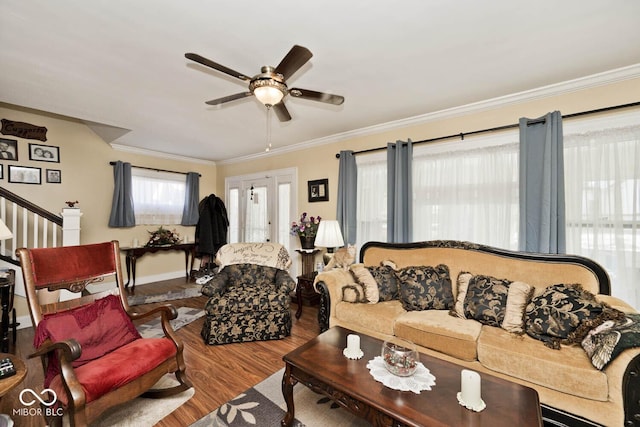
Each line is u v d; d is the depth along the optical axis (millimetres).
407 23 1606
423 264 2809
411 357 1409
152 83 2354
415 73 2184
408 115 3088
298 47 1395
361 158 3611
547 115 2355
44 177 3736
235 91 2508
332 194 3951
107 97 2637
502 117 2680
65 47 1845
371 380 1370
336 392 1370
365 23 1604
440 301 2408
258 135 3883
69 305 1862
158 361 1688
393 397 1244
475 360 1811
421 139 3145
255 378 2074
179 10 1497
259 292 2861
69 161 3969
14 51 1890
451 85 2391
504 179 2641
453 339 1874
